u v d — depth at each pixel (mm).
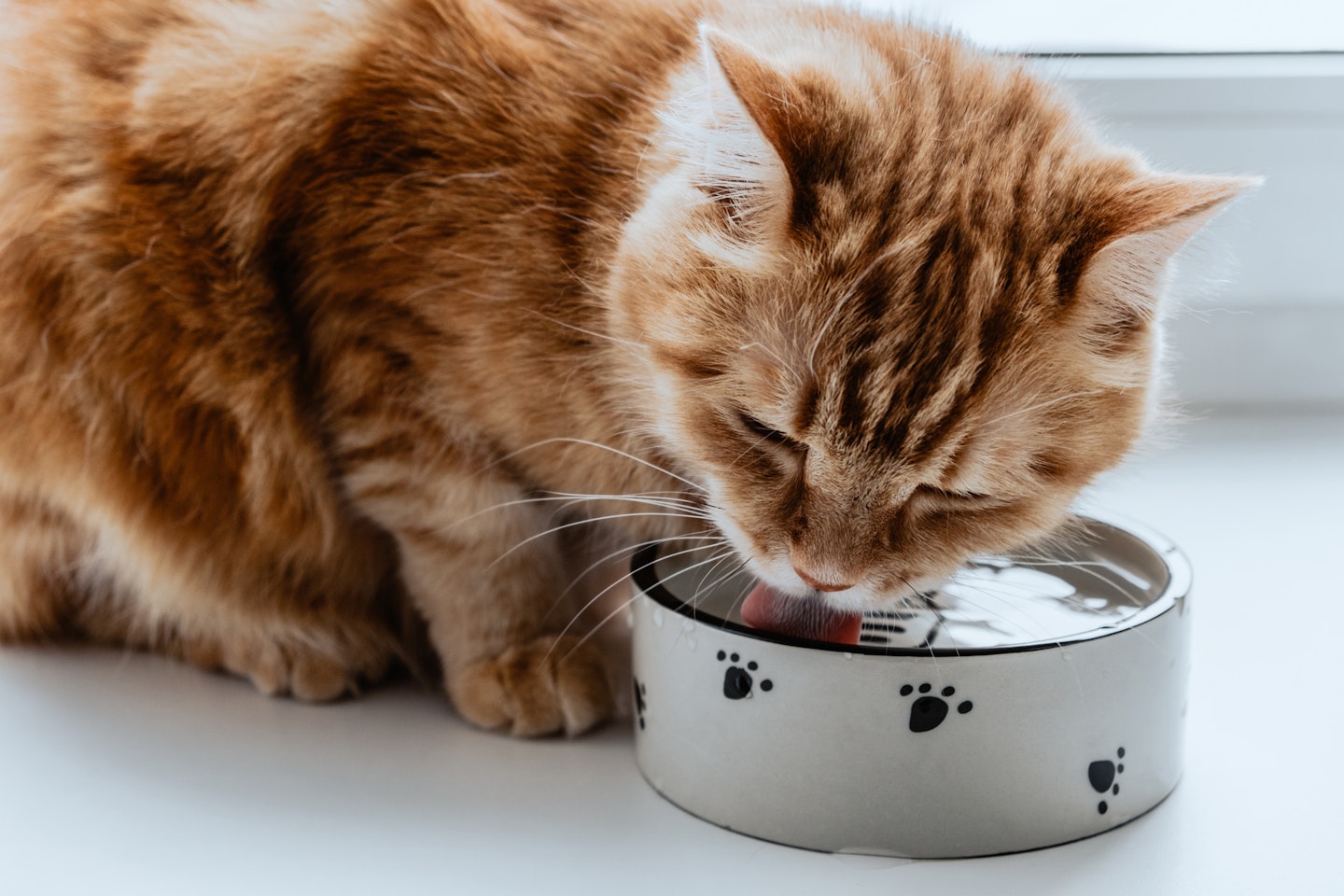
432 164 583
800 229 539
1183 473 771
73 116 606
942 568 568
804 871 539
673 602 562
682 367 559
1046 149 565
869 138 551
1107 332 555
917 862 542
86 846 545
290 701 623
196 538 625
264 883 533
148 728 601
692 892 531
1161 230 536
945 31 628
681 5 604
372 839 550
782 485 560
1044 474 559
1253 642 646
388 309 590
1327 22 786
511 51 589
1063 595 619
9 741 590
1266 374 813
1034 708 536
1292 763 583
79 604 651
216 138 596
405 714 617
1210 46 790
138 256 600
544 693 601
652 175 571
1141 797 556
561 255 581
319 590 639
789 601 567
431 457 601
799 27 596
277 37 598
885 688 532
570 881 535
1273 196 782
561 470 603
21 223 604
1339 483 763
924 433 542
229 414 612
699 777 557
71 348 607
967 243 543
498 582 611
